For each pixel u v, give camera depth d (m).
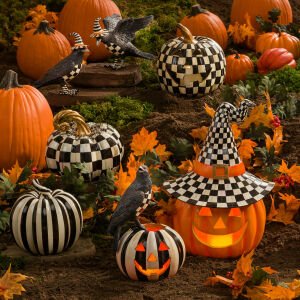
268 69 5.29
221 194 3.72
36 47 5.26
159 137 4.46
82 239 3.89
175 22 5.89
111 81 5.07
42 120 4.41
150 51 5.66
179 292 3.54
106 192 4.02
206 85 4.95
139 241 3.59
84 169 4.11
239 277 3.52
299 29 5.82
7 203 4.03
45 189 3.77
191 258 3.80
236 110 3.76
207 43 4.98
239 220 3.75
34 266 3.73
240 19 5.91
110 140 4.26
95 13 5.52
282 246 3.86
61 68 4.82
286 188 4.14
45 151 4.38
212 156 3.74
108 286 3.58
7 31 5.85
